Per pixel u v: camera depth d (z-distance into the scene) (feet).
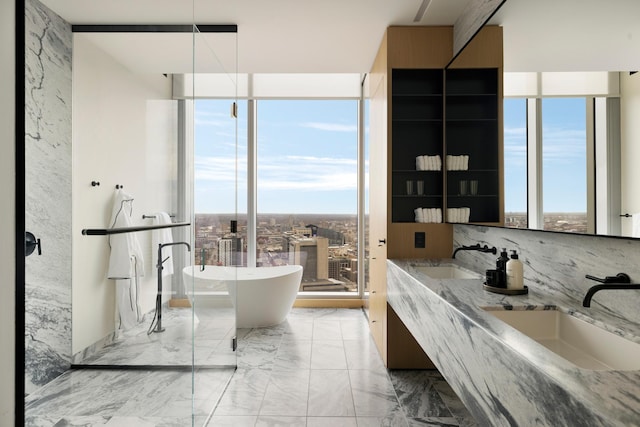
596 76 4.67
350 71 12.92
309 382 9.16
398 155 10.62
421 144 10.61
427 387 8.87
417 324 7.20
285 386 8.95
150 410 5.98
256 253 16.33
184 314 6.44
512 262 6.31
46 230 5.61
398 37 9.95
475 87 8.39
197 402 7.05
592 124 4.81
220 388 8.51
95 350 5.86
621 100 4.27
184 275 6.79
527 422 3.43
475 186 8.60
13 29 3.16
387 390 8.71
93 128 6.19
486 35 7.87
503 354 3.86
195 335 7.02
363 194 16.10
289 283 13.69
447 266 9.34
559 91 5.50
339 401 8.21
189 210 7.23
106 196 6.25
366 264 15.55
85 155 6.08
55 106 5.85
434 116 10.56
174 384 6.18
